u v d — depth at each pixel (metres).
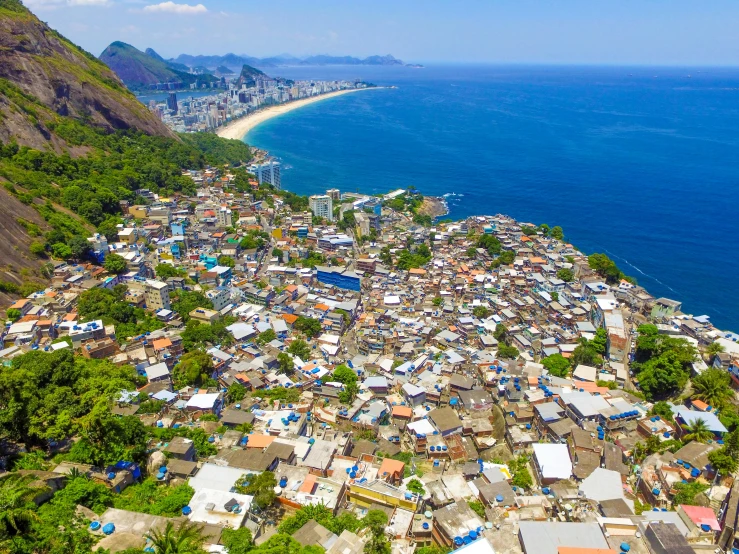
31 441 69.69
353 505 71.06
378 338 132.75
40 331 116.62
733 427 89.56
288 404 99.69
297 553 54.19
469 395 103.25
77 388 74.94
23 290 132.50
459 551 56.12
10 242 142.00
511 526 61.09
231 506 61.28
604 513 66.06
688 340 124.75
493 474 77.31
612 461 80.88
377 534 59.06
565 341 131.00
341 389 106.31
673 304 142.75
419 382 110.88
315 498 67.62
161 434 81.69
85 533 53.69
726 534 60.81
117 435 69.00
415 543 63.97
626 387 114.00
